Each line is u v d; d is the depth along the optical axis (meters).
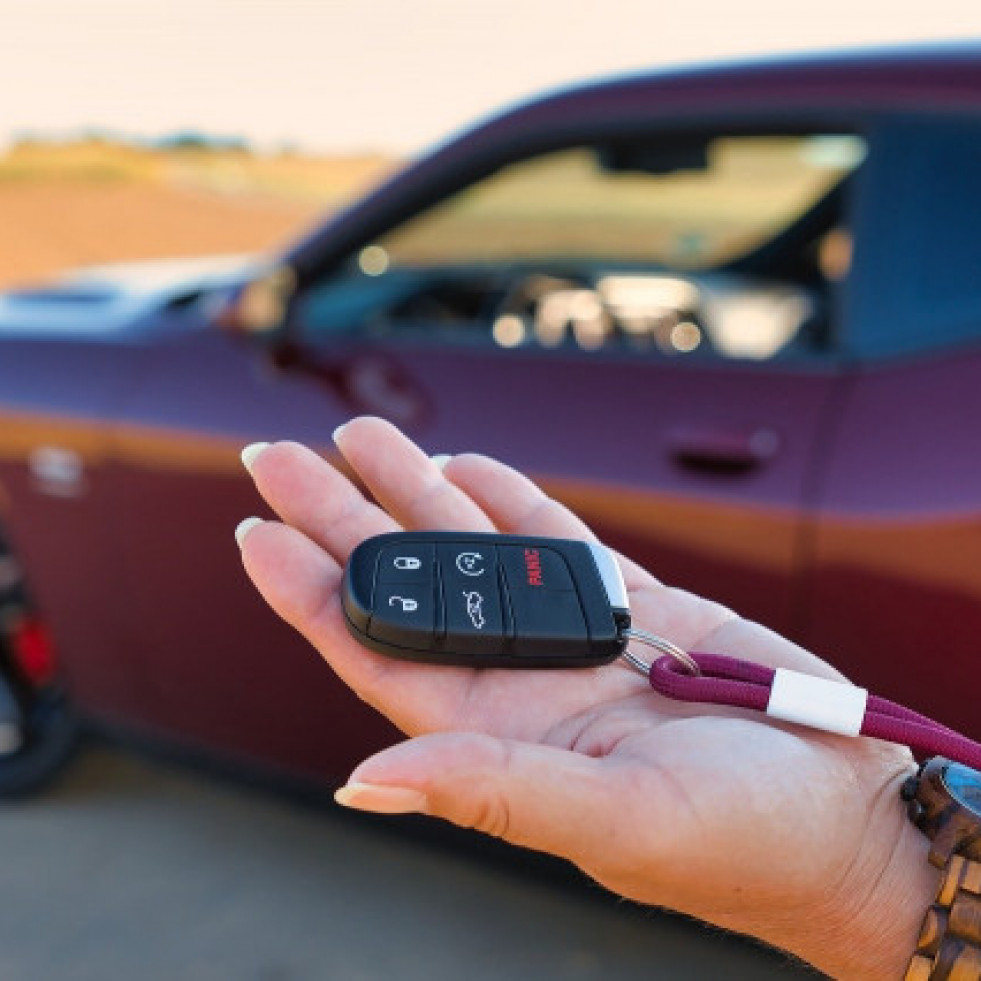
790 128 1.97
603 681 0.93
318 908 2.31
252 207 22.83
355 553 0.94
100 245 17.69
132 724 2.50
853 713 0.87
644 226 3.50
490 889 2.35
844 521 1.72
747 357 1.89
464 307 2.74
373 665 0.91
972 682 1.67
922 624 1.69
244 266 3.19
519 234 3.58
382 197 2.28
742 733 0.83
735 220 3.33
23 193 24.20
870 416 1.77
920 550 1.68
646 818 0.76
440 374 2.10
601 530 1.89
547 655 0.91
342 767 2.23
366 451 1.05
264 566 0.94
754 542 1.79
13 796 2.66
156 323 2.44
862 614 1.73
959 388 1.72
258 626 2.23
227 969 2.17
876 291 1.84
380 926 2.26
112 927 2.28
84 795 2.68
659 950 2.19
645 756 0.80
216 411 2.25
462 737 0.74
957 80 1.85
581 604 0.94
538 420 1.98
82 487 2.40
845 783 0.85
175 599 2.33
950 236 1.80
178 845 2.51
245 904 2.33
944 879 0.84
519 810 0.73
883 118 1.89
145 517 2.33
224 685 2.32
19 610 2.59
